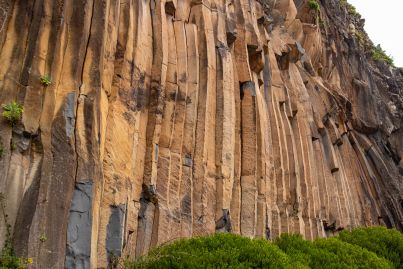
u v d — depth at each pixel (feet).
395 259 58.18
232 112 64.39
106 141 42.93
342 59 124.26
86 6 41.88
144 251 45.27
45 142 35.32
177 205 50.44
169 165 51.34
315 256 49.62
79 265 33.78
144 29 55.21
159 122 52.08
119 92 47.26
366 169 110.11
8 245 31.14
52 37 38.99
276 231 67.82
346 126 111.04
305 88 97.19
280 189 73.31
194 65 61.21
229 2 75.31
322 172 90.22
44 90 36.88
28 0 39.37
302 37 107.14
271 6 101.30
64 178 35.04
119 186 42.83
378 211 106.83
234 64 70.90
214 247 39.32
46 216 33.19
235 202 60.54
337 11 138.92
